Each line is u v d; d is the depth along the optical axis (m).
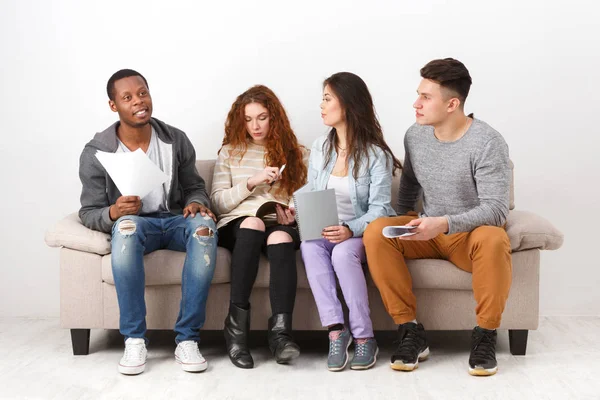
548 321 3.14
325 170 2.75
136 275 2.51
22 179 3.20
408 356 2.49
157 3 3.14
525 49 3.11
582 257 3.20
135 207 2.57
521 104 3.14
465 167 2.56
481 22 3.11
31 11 3.13
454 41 3.12
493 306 2.46
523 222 2.60
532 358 2.64
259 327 2.66
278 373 2.49
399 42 3.13
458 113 2.57
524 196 3.18
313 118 3.18
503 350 2.73
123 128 2.75
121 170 2.53
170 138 2.81
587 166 3.15
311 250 2.58
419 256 2.64
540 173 3.17
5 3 3.12
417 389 2.33
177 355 2.56
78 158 3.19
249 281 2.57
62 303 2.65
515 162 3.17
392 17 3.12
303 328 2.66
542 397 2.26
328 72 3.15
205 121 3.20
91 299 2.64
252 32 3.15
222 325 2.67
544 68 3.12
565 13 3.09
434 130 2.65
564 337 2.90
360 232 2.62
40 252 3.23
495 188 2.51
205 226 2.59
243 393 2.30
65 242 2.62
